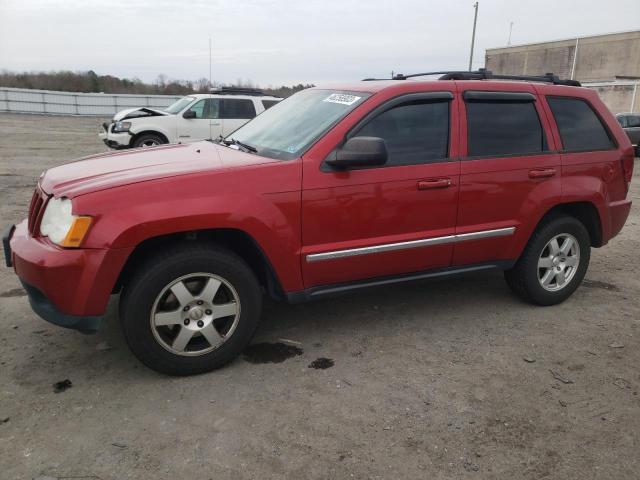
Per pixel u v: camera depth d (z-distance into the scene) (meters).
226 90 14.09
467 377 3.47
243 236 3.39
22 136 20.09
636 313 4.55
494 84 4.17
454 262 4.08
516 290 4.61
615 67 47.06
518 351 3.83
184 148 4.18
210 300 3.32
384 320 4.29
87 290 2.98
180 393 3.21
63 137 20.36
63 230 3.01
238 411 3.04
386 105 3.72
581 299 4.84
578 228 4.53
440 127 3.91
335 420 2.99
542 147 4.30
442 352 3.79
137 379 3.34
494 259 4.25
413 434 2.89
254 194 3.28
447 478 2.58
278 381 3.37
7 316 4.11
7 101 33.84
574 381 3.46
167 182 3.12
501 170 4.05
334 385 3.34
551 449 2.80
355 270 3.71
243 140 4.29
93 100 35.75
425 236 3.85
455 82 4.02
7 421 2.88
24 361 3.50
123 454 2.67
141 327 3.15
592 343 3.98
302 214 3.43
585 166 4.47
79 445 2.72
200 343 3.42
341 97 3.97
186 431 2.86
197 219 3.11
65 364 3.48
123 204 3.01
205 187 3.18
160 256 3.16
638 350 3.89
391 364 3.61
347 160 3.38
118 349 3.69
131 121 12.78
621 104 34.91
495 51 60.16
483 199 4.02
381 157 3.35
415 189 3.74
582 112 4.59
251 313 3.46
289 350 3.77
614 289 5.12
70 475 2.52
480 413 3.09
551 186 4.28
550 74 4.80
